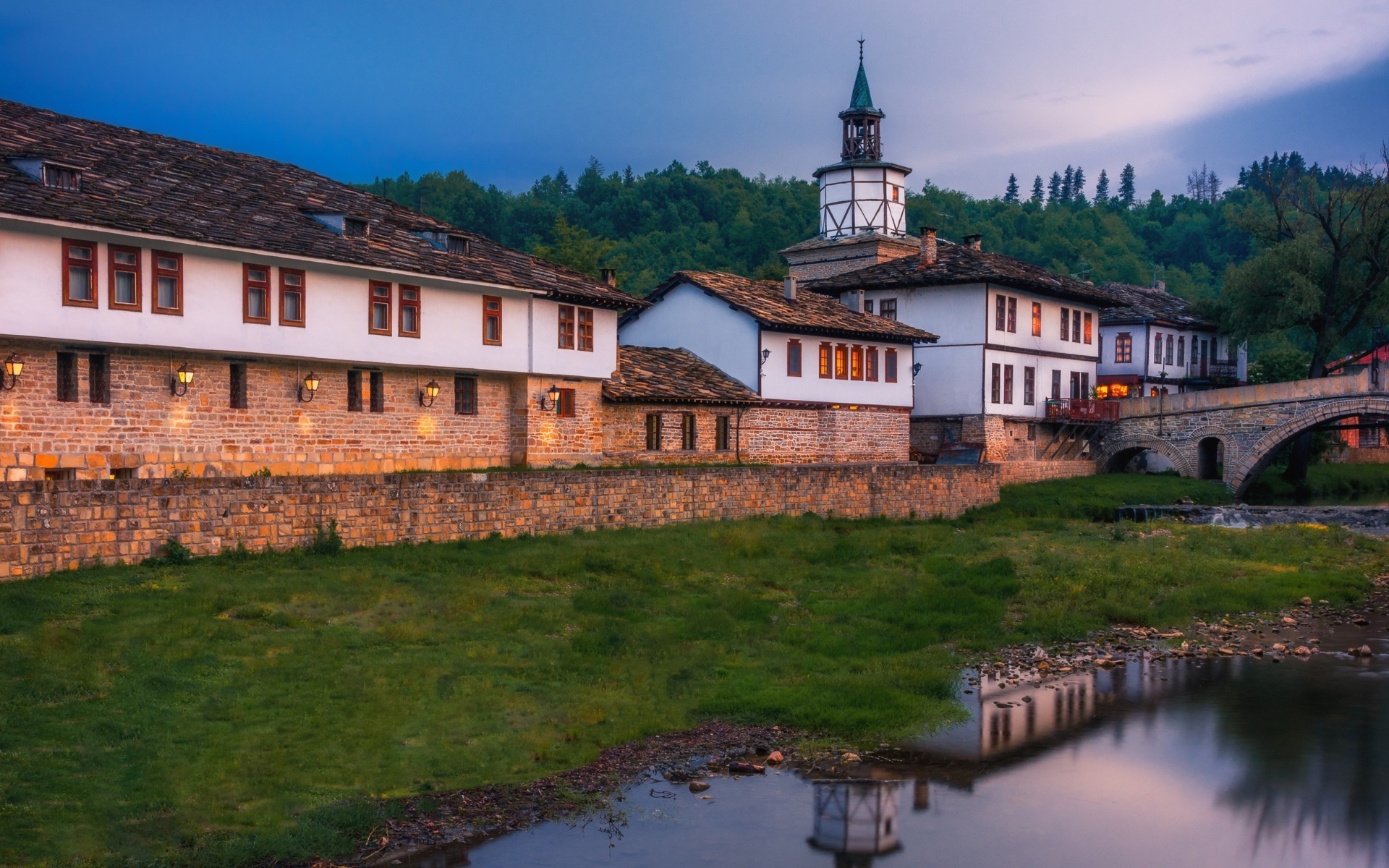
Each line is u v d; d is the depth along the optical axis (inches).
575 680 718.5
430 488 1036.5
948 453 1993.1
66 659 639.8
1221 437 2122.3
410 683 677.3
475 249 1344.7
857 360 1859.0
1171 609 1030.4
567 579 991.6
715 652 809.5
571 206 5595.5
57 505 784.9
